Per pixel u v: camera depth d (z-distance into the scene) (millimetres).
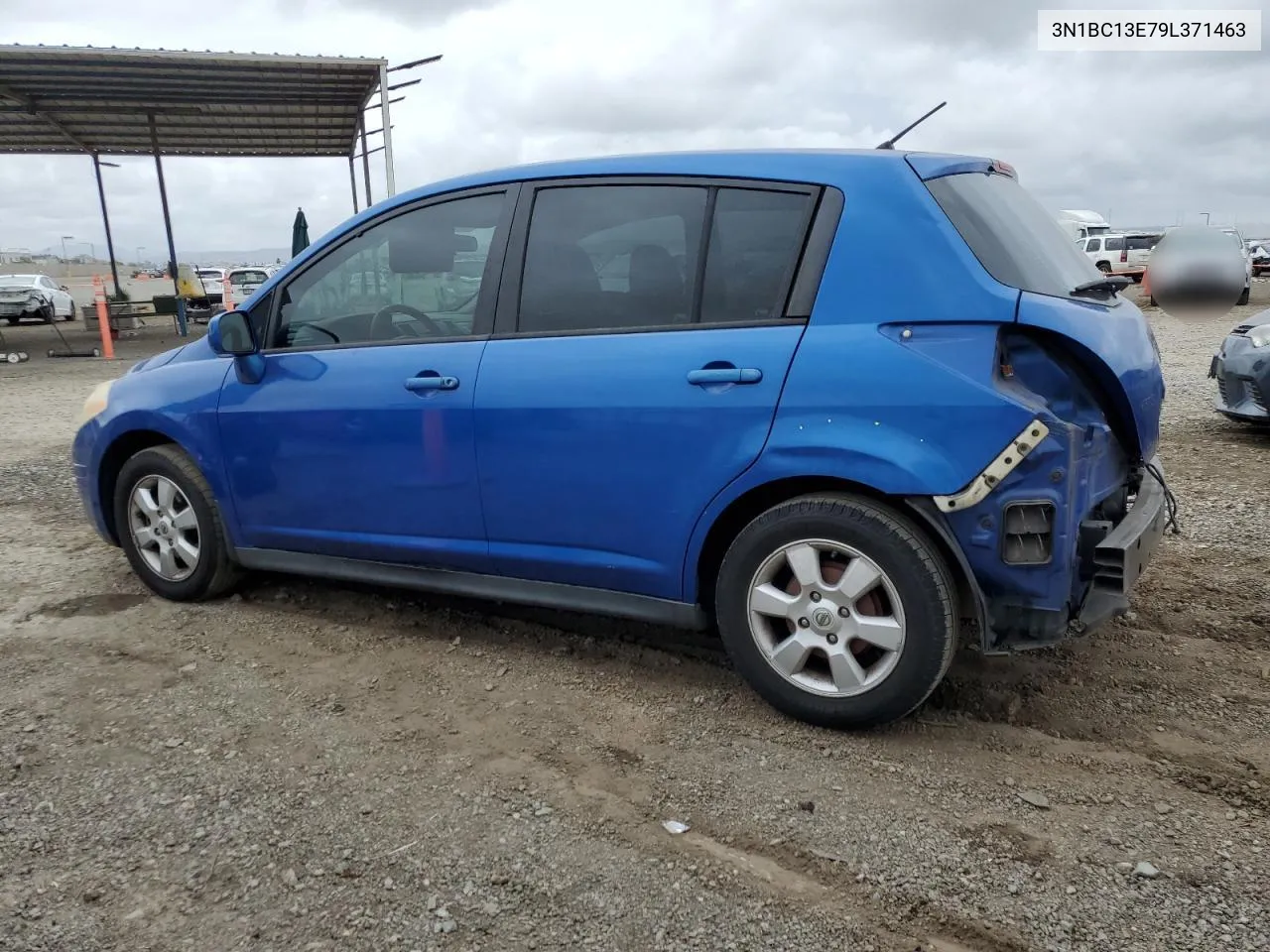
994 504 2746
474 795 2785
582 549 3391
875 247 2906
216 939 2207
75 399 12008
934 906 2291
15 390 13023
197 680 3580
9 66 15734
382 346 3744
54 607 4359
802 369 2926
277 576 4754
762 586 3113
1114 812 2664
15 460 7965
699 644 3871
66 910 2305
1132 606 4145
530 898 2336
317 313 3945
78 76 16594
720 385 3039
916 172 2965
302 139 23641
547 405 3311
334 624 4141
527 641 3934
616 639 3936
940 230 2859
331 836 2590
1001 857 2471
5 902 2334
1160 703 3295
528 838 2574
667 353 3141
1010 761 2941
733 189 3156
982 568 2814
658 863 2469
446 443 3537
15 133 21938
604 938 2201
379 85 15875
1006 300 2752
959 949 2158
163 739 3129
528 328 3441
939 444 2760
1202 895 2309
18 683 3555
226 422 4078
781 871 2438
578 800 2754
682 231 3213
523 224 3494
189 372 4254
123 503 4480
